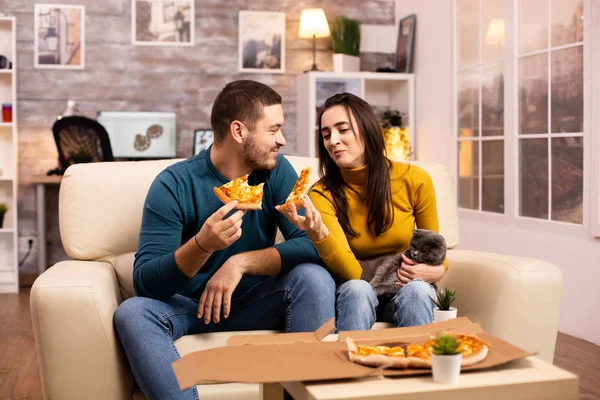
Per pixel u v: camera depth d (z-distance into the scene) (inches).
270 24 245.6
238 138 85.4
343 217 93.7
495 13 180.9
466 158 197.5
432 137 217.9
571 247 151.7
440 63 212.1
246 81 87.9
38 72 233.8
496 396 53.9
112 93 237.9
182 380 56.2
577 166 150.9
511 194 173.3
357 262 88.9
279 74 247.4
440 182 107.8
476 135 191.9
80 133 216.8
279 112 87.2
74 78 235.6
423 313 81.0
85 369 77.7
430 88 219.3
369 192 92.9
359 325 80.6
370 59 251.4
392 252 94.3
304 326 81.5
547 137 160.9
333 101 94.0
